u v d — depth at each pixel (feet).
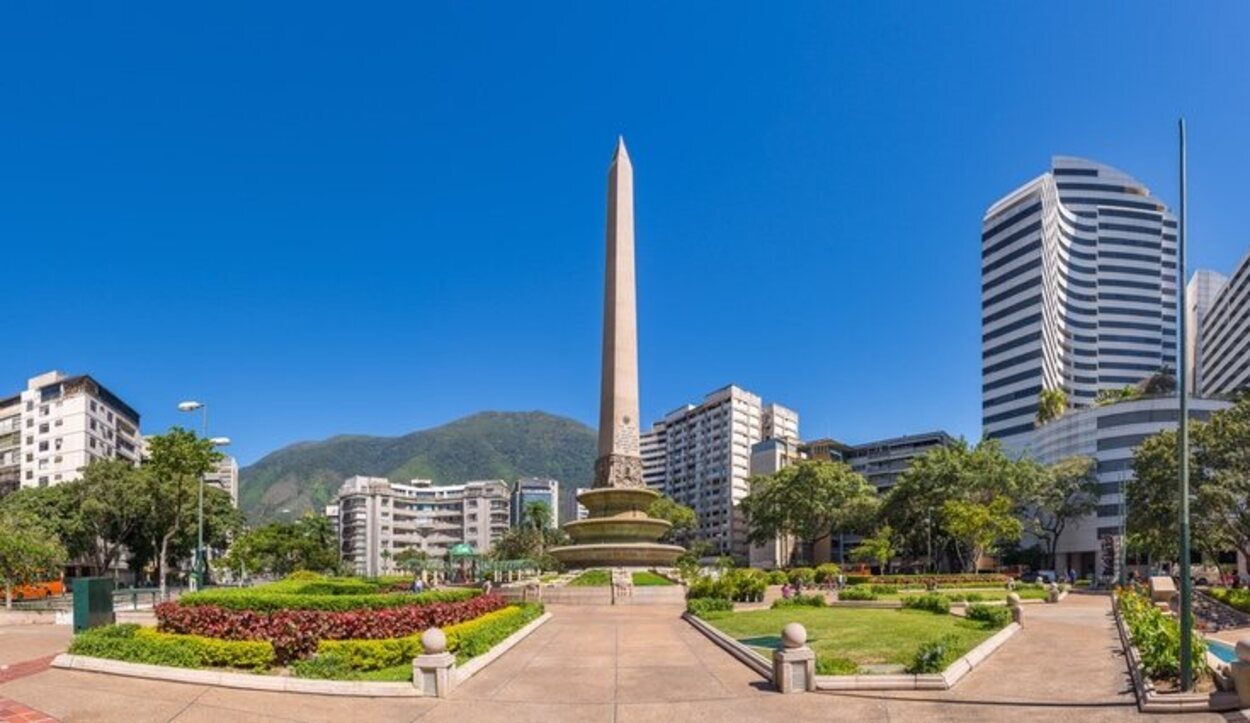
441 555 619.26
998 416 477.77
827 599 151.53
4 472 373.20
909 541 307.58
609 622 101.45
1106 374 528.22
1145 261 546.26
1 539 144.46
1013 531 242.58
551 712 50.52
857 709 49.52
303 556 387.14
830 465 348.38
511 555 422.00
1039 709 48.57
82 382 346.74
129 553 344.90
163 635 67.41
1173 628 55.77
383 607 70.69
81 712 50.37
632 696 54.60
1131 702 49.44
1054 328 499.10
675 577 144.97
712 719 48.34
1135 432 318.65
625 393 163.63
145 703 52.34
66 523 252.83
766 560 470.80
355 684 54.75
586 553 154.92
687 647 76.95
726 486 524.11
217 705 51.80
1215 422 195.21
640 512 161.48
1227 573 233.76
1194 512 188.75
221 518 299.79
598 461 165.37
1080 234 543.39
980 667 62.34
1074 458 320.91
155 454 207.00
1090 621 100.73
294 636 63.21
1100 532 319.27
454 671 57.00
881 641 73.26
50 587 197.98
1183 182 51.85
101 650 64.23
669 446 595.47
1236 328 468.75
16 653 78.13
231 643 61.62
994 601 134.00
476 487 645.51
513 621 84.89
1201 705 46.39
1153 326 537.24
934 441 499.92
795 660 54.70
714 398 547.49
